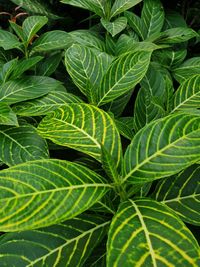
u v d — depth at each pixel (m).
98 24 1.09
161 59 0.98
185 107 0.73
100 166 0.69
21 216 0.43
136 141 0.52
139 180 0.50
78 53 0.80
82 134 0.55
